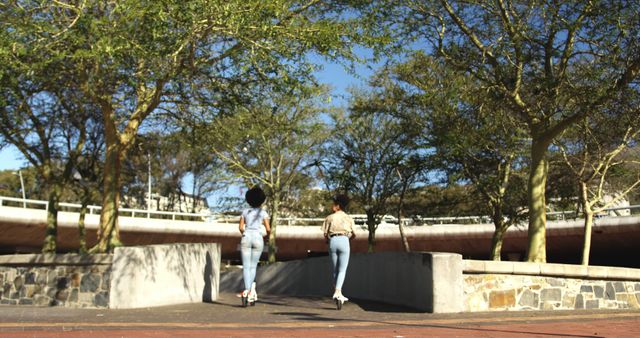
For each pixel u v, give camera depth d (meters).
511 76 13.94
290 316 8.16
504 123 17.92
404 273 10.34
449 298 9.16
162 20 9.49
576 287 10.47
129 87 12.02
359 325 6.89
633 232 36.56
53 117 14.90
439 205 27.75
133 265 9.75
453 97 14.46
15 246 40.69
